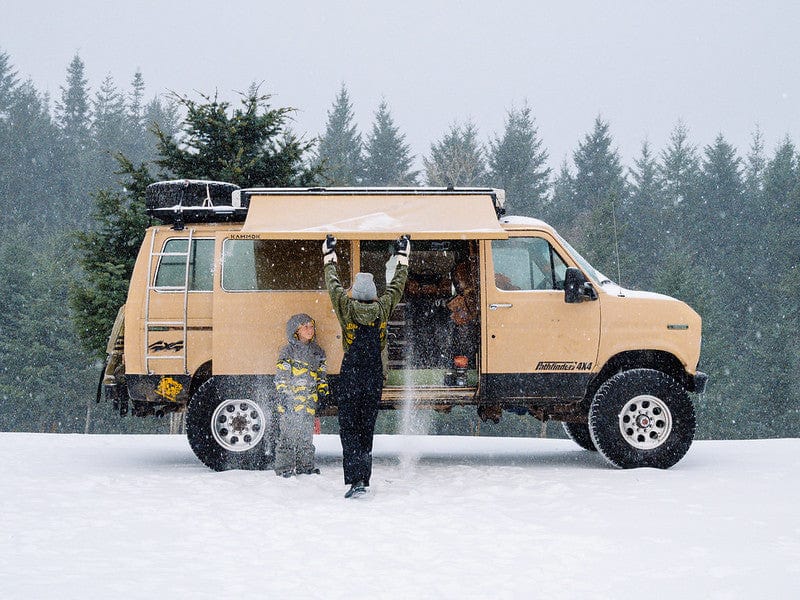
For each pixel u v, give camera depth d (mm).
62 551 4902
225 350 8484
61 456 9969
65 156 93000
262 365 8477
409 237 7496
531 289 8734
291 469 7988
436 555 4828
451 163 58750
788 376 50625
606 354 8641
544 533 5391
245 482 7605
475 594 4066
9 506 6293
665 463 8547
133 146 95625
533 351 8586
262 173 21531
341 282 8609
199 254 8820
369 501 6613
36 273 52469
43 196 88938
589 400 9016
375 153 78562
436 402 8633
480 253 8602
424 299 9109
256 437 8500
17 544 5066
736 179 76812
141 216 20625
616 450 8523
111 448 11172
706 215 75438
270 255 8602
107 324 20109
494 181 70000
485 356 8555
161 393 8672
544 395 8617
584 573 4441
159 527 5578
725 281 67125
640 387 8539
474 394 8633
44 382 46812
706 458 9727
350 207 8266
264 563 4645
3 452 10164
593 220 53625
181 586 4172
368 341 7121
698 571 4465
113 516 5938
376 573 4438
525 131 71938
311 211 8219
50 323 47812
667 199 77812
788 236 65875
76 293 20484
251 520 5809
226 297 8516
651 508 6254
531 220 8938
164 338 8688
